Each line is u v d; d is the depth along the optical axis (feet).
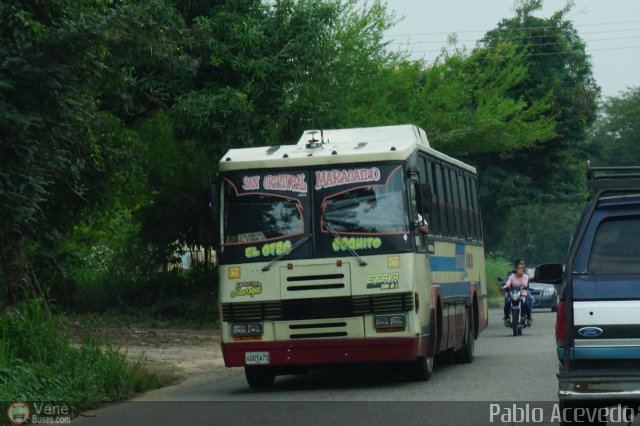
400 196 70.44
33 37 64.85
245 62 122.52
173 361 94.58
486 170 253.65
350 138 77.10
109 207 108.06
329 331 69.41
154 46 71.05
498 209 263.49
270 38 124.77
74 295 151.12
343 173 71.00
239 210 71.61
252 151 73.46
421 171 78.23
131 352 100.27
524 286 132.77
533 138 188.24
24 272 83.41
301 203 70.85
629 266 42.04
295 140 139.44
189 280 159.74
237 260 70.85
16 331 68.33
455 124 177.47
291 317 69.72
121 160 90.74
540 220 454.40
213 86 123.34
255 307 70.18
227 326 70.54
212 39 118.83
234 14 123.03
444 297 81.87
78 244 151.12
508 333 137.28
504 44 199.00
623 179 44.14
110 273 160.25
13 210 65.16
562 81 258.98
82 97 73.15
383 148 71.15
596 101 271.49
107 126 86.43
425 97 173.78
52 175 80.74
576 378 40.73
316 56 126.31
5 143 64.54
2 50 63.98
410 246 69.82
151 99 122.11
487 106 180.96
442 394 64.75
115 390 67.31
